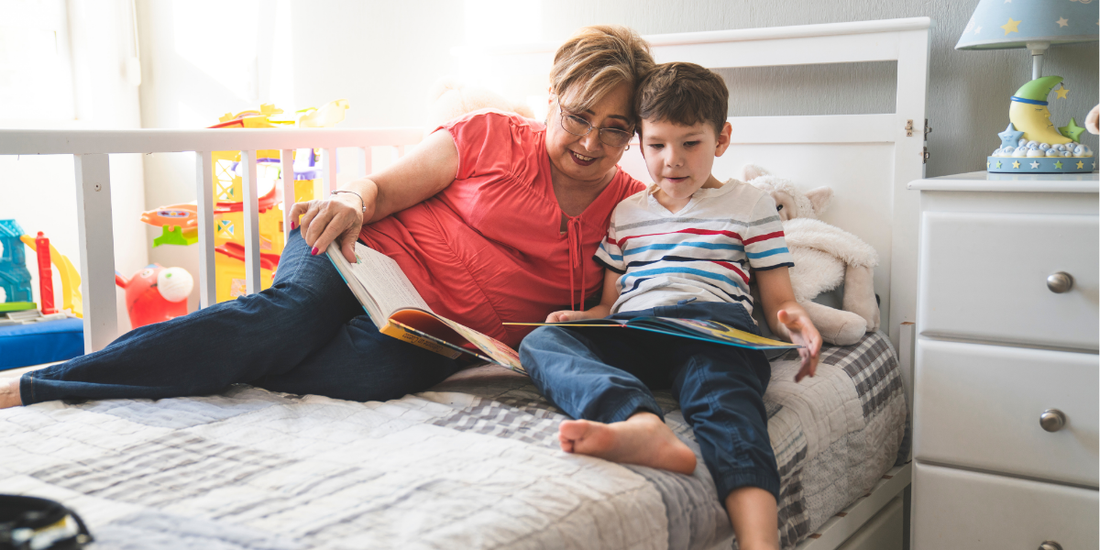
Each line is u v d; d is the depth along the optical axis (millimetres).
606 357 1085
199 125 2738
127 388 1008
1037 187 1075
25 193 2629
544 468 771
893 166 1493
